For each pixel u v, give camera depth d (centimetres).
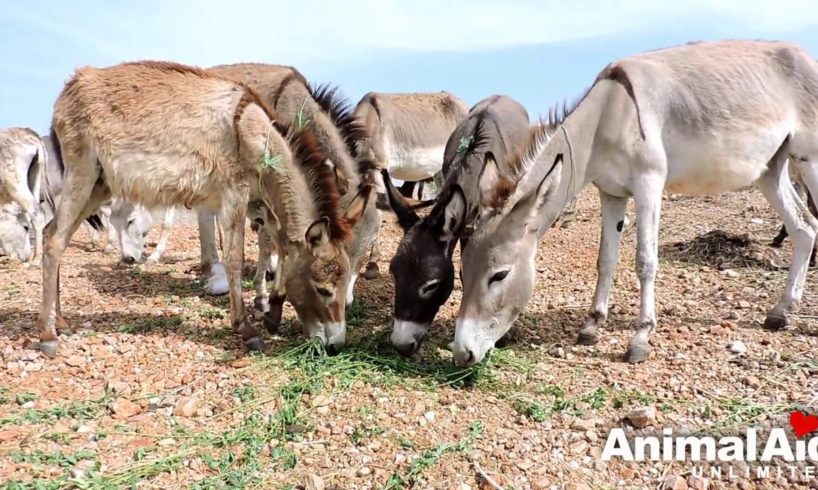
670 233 398
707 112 234
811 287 295
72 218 234
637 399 206
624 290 305
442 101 421
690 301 285
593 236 424
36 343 232
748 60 244
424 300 236
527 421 197
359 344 246
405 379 217
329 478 171
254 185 239
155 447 180
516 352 240
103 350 231
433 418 196
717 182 243
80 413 194
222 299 296
